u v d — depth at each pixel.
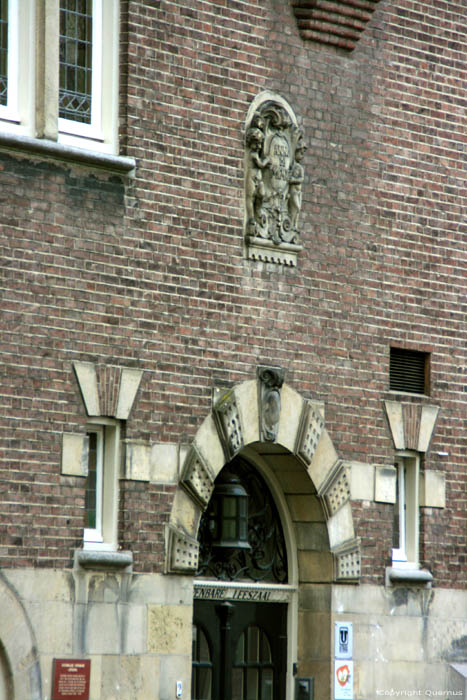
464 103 25.64
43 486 20.28
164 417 21.59
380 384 24.27
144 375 21.44
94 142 21.44
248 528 23.52
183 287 21.95
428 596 24.67
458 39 25.67
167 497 21.56
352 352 23.94
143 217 21.58
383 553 24.09
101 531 21.14
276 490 23.77
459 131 25.61
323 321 23.61
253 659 23.44
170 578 21.50
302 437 23.14
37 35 20.72
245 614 23.33
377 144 24.52
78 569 20.52
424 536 24.75
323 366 23.55
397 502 24.80
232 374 22.41
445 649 24.73
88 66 21.58
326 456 23.45
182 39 22.22
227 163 22.59
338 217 23.91
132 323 21.36
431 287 25.03
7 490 19.94
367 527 23.95
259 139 22.80
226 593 23.11
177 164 22.02
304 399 23.20
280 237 23.05
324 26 23.78
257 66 23.06
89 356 20.88
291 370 23.12
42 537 20.20
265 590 23.50
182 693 21.42
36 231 20.47
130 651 20.95
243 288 22.62
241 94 22.84
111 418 21.12
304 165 23.56
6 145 20.19
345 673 23.45
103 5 21.75
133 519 21.17
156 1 21.95
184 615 21.58
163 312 21.70
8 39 20.75
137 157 21.58
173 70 22.08
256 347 22.72
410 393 24.81
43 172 20.61
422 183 25.03
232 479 23.23
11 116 20.62
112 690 20.69
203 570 22.92
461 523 25.25
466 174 25.64
